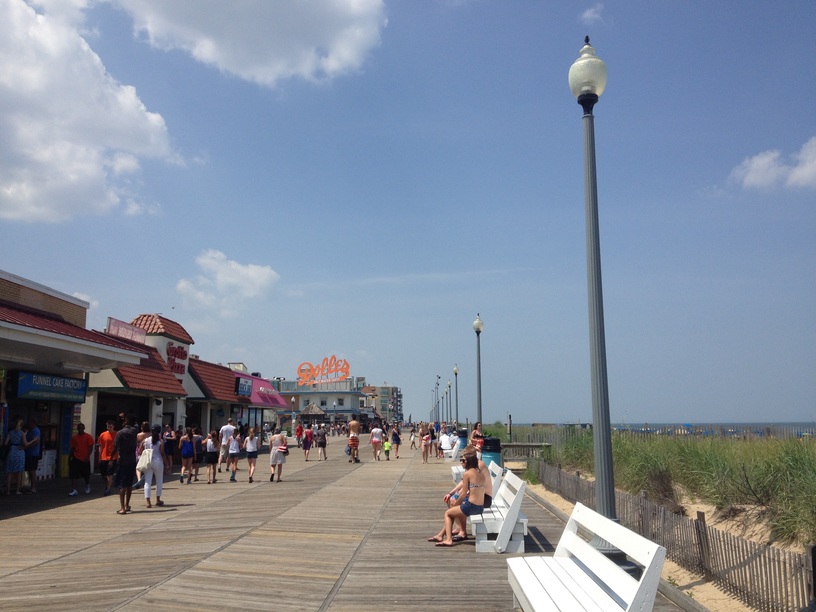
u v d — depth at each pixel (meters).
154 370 29.03
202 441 21.97
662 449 15.15
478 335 25.48
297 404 108.88
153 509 14.68
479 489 9.84
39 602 7.16
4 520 13.28
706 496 12.05
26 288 20.66
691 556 8.55
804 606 6.12
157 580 8.00
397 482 19.62
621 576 5.11
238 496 16.86
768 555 6.87
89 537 11.25
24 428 20.22
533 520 12.63
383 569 8.49
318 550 9.69
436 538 10.19
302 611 6.74
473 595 7.29
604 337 7.88
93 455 24.30
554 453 23.34
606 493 7.56
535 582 6.02
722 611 7.08
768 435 16.30
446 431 44.44
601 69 8.31
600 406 7.72
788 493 9.80
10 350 16.97
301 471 24.66
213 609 6.80
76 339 17.33
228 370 42.78
